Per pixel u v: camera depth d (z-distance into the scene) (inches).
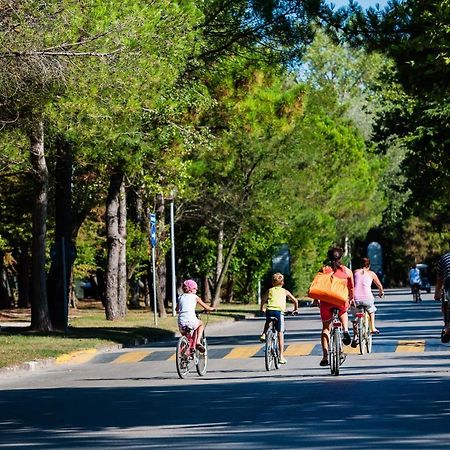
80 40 2544.3
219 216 5605.3
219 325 4419.3
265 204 5565.9
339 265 2100.1
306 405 1584.6
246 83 4552.2
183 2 3454.7
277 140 5378.9
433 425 1315.2
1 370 2401.6
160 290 5027.1
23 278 6333.7
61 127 2957.7
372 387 1800.0
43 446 1250.0
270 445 1179.3
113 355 2874.0
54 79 2564.0
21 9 2425.0
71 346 2952.8
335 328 2054.6
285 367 2295.8
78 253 5669.3
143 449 1181.1
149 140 3828.7
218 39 3902.6
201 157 5002.5
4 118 2859.3
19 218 5128.0
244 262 6555.1
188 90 4023.1
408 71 2947.8
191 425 1403.8
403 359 2352.4
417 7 2938.0
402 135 4763.8
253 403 1638.8
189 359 2190.0
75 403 1752.0
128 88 2731.3
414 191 4798.2
